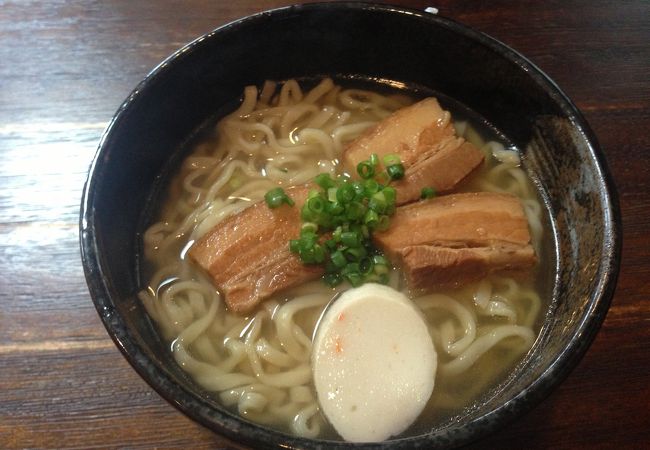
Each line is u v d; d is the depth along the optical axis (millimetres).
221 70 278
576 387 229
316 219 237
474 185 275
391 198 242
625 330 241
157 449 221
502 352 234
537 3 339
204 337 238
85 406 229
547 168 264
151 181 273
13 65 323
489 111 289
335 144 289
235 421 168
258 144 290
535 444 219
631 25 330
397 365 220
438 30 266
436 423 216
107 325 186
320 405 219
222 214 264
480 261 238
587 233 227
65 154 293
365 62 299
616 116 299
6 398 232
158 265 255
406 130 276
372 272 237
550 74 313
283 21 269
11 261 264
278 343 236
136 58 324
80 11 341
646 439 221
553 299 244
